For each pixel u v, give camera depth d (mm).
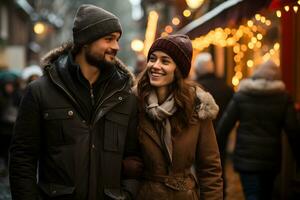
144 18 28969
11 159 3094
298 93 7734
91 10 3061
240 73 11047
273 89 5336
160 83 3309
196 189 3445
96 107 3100
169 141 3287
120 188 3156
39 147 3123
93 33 3023
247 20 6266
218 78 6949
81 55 3131
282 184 6941
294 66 7715
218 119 6871
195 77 7020
